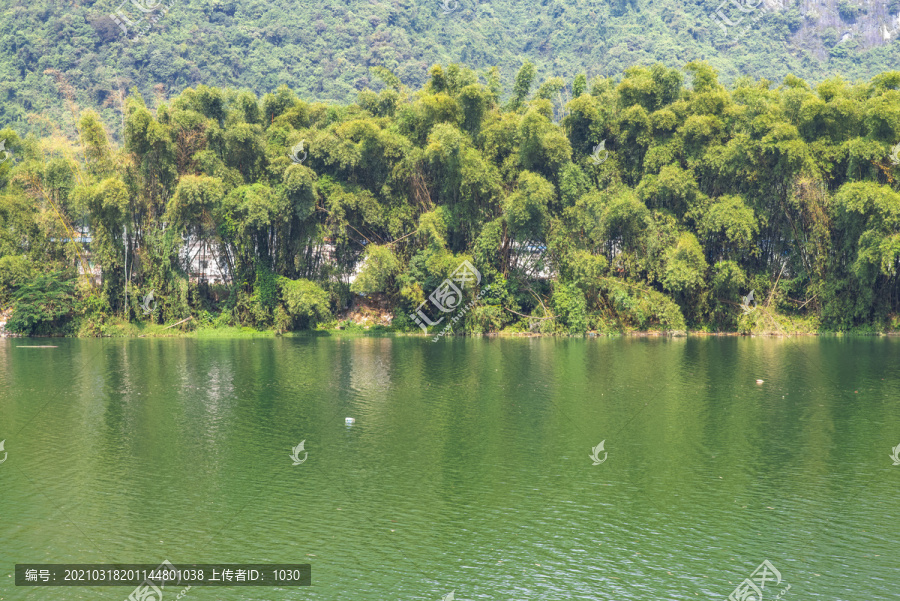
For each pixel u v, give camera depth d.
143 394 44.03
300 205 67.25
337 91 157.12
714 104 70.06
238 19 173.75
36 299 68.19
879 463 31.58
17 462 31.83
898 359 55.97
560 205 70.12
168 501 27.69
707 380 48.22
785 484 29.28
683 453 33.03
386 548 24.08
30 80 135.75
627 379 48.66
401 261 70.94
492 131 69.94
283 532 25.22
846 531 25.12
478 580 22.20
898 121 63.88
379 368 52.44
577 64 192.75
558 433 36.06
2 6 150.00
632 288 70.94
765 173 68.44
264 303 70.88
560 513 26.64
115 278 70.50
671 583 22.00
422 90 73.44
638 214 67.81
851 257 68.62
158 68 145.50
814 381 47.81
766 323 70.44
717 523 25.83
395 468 31.16
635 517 26.28
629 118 69.75
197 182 65.06
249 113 72.06
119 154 68.88
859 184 63.69
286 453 33.00
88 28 148.12
